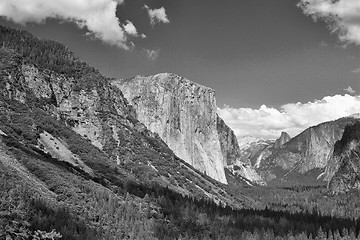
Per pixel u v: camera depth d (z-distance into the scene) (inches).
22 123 7416.3
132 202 6304.1
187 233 6067.9
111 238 4830.2
